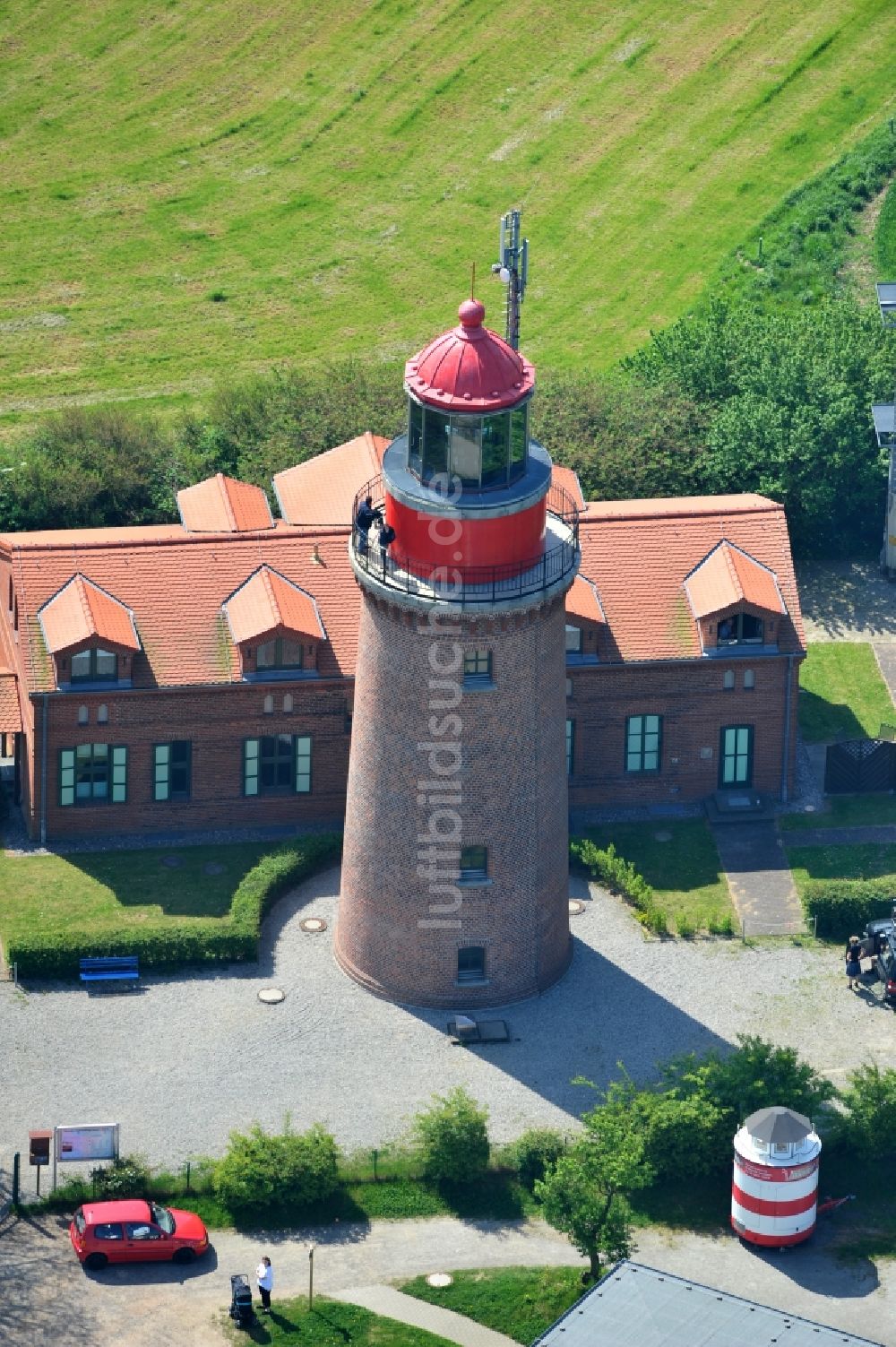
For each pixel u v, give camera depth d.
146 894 94.31
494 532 81.94
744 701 99.06
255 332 136.88
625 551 99.44
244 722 96.69
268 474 112.75
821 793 101.19
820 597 112.50
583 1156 79.44
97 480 114.94
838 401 113.62
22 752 97.31
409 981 89.44
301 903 94.44
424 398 80.31
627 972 91.62
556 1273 79.19
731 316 123.81
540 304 137.75
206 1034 87.88
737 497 105.25
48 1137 80.94
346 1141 83.88
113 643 94.31
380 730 86.19
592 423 116.12
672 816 99.75
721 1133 82.38
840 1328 76.50
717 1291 67.81
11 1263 78.62
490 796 86.44
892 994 90.06
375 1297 78.06
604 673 97.88
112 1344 75.81
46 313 138.00
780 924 94.19
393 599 82.81
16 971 89.44
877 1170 83.62
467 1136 81.50
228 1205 81.12
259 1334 76.38
